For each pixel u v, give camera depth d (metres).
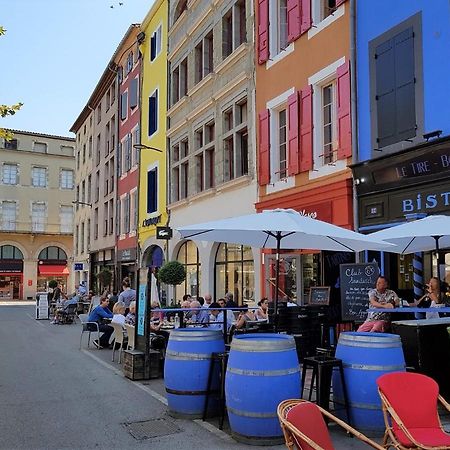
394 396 4.61
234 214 16.56
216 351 6.80
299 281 13.27
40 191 58.28
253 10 15.72
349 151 11.46
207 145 18.78
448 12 9.38
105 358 12.27
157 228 21.12
